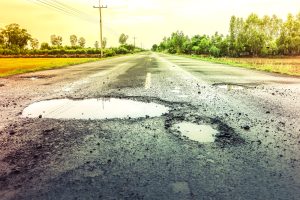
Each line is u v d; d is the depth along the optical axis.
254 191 2.66
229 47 78.12
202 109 6.58
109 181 2.88
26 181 2.91
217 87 10.60
